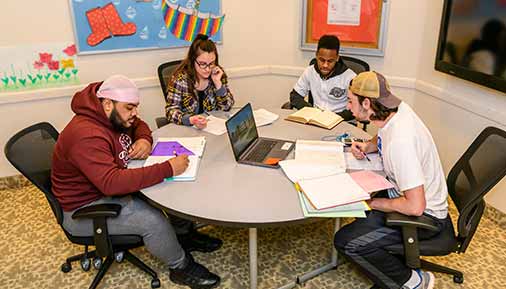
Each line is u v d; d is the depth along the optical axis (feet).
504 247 7.73
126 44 10.00
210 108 8.77
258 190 5.53
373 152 6.51
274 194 5.43
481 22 7.46
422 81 9.87
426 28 9.50
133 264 7.09
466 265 7.29
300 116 7.98
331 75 9.27
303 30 11.00
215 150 6.76
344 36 10.59
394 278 5.82
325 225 8.43
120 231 6.09
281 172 5.99
